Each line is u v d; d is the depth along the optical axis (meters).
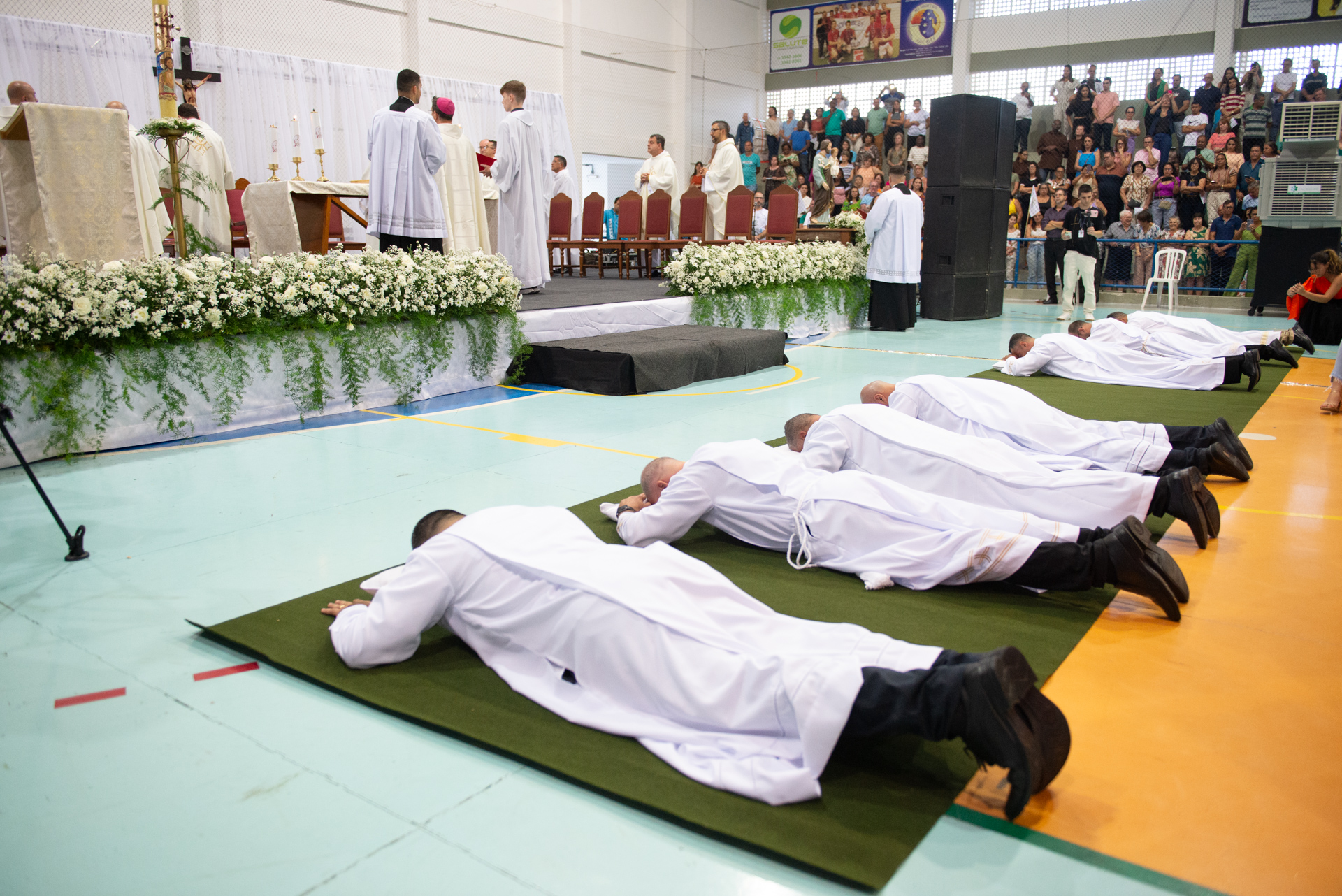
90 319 4.98
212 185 7.48
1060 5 16.45
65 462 4.95
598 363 7.11
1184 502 3.35
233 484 4.52
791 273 10.45
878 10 18.25
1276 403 6.64
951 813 1.92
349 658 2.50
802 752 1.93
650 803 1.93
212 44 12.20
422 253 7.00
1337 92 13.55
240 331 5.80
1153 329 8.19
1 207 6.17
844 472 3.33
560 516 2.52
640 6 18.12
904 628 2.81
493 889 1.71
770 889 1.70
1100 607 3.00
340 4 13.62
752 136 17.94
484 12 15.41
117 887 1.72
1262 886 1.70
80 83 10.99
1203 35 15.30
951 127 12.05
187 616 2.97
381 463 4.92
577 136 17.09
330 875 1.75
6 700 2.43
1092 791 2.00
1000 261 13.17
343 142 13.72
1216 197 13.27
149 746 2.21
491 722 2.26
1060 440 4.27
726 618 2.20
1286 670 2.57
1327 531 3.79
